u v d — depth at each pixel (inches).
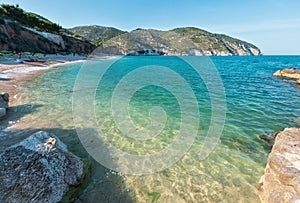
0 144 233.3
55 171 159.3
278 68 1519.4
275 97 531.5
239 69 1395.2
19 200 138.8
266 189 161.8
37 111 362.6
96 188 177.0
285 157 157.2
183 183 188.7
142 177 195.8
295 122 342.0
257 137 284.2
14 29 1764.3
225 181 191.6
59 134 276.4
